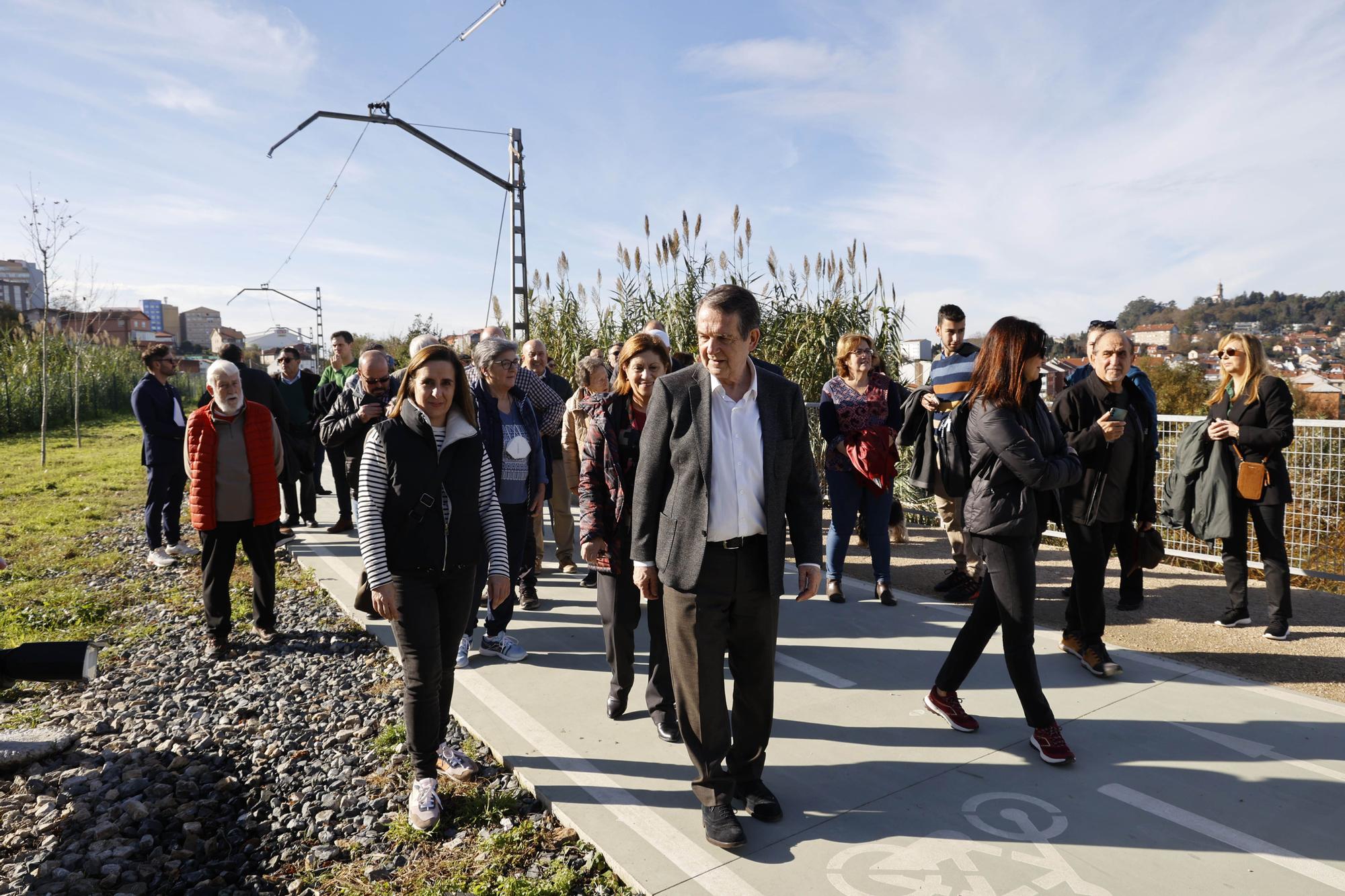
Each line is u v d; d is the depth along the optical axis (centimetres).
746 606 272
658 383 277
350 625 536
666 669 346
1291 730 347
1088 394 414
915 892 244
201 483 471
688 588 265
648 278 976
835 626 505
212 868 279
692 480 266
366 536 293
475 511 307
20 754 354
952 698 357
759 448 268
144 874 277
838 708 382
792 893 244
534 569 552
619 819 287
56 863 280
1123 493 418
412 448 295
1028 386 322
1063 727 355
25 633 527
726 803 273
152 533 718
